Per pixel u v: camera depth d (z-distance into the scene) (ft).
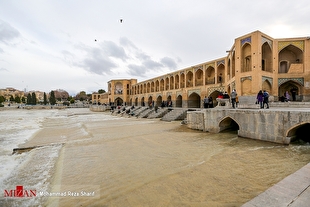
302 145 23.27
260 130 26.89
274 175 14.94
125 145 27.09
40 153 24.54
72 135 37.83
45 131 44.39
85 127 48.57
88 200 12.18
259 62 50.70
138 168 17.60
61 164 19.13
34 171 18.06
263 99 35.53
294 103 41.27
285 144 23.80
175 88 104.17
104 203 11.78
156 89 126.82
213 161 18.93
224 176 15.17
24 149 27.17
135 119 69.67
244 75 53.78
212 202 11.37
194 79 87.51
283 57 62.18
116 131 40.27
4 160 22.38
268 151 21.72
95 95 249.14
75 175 16.25
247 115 28.91
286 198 7.89
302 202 7.48
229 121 36.09
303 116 21.99
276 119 24.85
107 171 17.06
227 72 69.62
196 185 13.74
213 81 79.00
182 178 15.03
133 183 14.42
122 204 11.59
